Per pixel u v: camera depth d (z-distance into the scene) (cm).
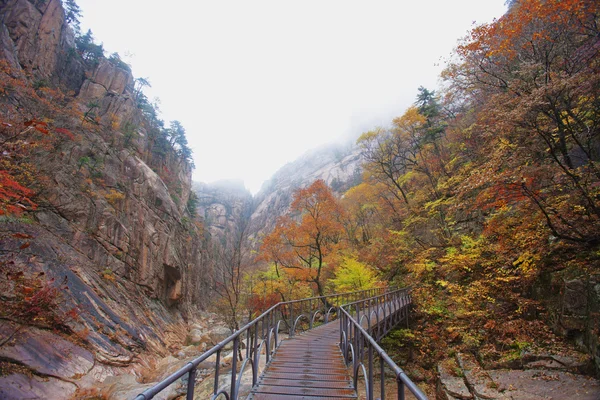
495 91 1245
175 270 3709
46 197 2162
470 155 1705
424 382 1160
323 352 758
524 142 863
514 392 799
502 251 1196
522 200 873
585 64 829
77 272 1866
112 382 1170
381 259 2134
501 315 1112
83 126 3366
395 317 1348
